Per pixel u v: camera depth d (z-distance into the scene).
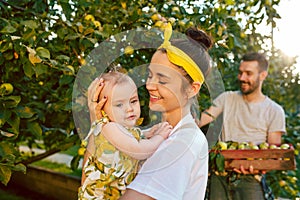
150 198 1.25
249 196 2.69
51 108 2.87
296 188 3.77
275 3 3.00
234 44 2.58
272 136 2.91
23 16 2.36
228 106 2.89
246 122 2.90
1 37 1.91
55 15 2.38
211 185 2.75
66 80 2.06
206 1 2.73
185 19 2.42
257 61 2.89
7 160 1.83
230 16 2.68
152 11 2.45
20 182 5.81
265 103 2.93
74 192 4.58
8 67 2.04
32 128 2.15
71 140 2.61
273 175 3.65
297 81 4.56
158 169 1.27
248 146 2.72
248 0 3.08
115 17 2.49
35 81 2.64
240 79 2.91
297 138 3.77
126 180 1.41
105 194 1.43
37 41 2.02
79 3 2.25
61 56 1.97
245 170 2.64
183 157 1.28
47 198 5.15
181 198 1.27
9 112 1.83
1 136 2.20
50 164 6.69
